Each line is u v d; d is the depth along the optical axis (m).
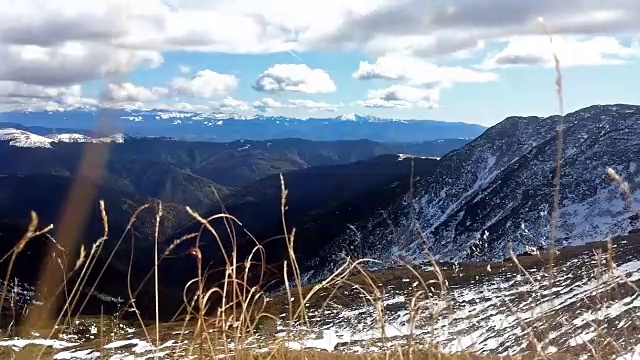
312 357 2.43
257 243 2.26
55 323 1.96
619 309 2.45
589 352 2.33
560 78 2.08
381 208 130.25
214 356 2.16
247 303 2.19
